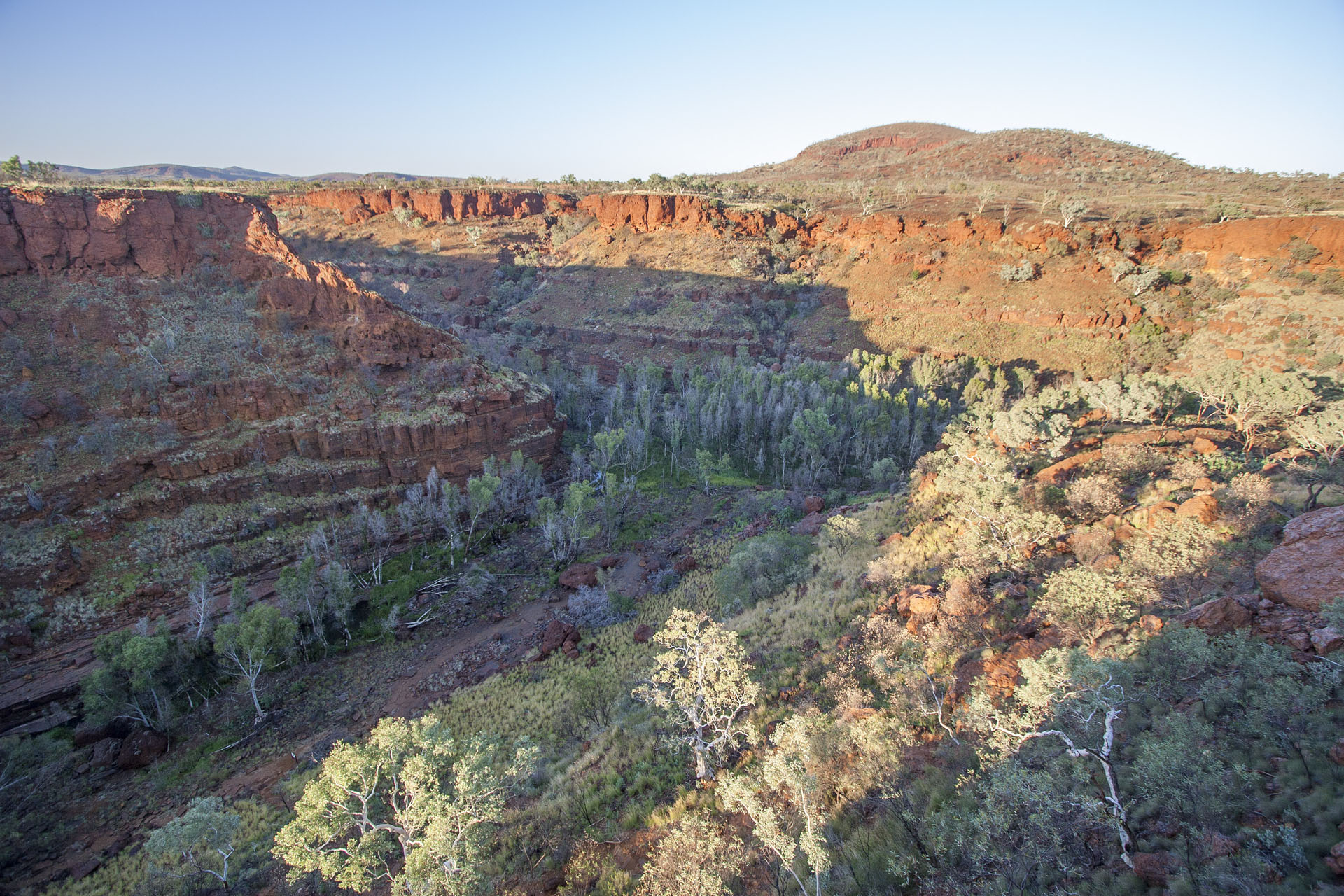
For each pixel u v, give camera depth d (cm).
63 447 4950
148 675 3609
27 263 5856
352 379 6550
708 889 1591
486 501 5778
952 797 1756
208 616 4500
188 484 5288
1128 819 1415
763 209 14788
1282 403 5509
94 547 4719
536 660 4366
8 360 5222
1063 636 2230
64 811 3244
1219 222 10850
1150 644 1927
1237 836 1231
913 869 1562
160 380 5594
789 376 10006
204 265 6606
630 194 15950
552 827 2430
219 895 2531
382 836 1958
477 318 13562
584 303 13475
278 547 5375
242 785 3422
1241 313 9538
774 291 12912
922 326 11250
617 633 4475
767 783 2150
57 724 3794
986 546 3228
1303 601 1862
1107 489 3397
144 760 3578
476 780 1923
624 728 3103
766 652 3328
